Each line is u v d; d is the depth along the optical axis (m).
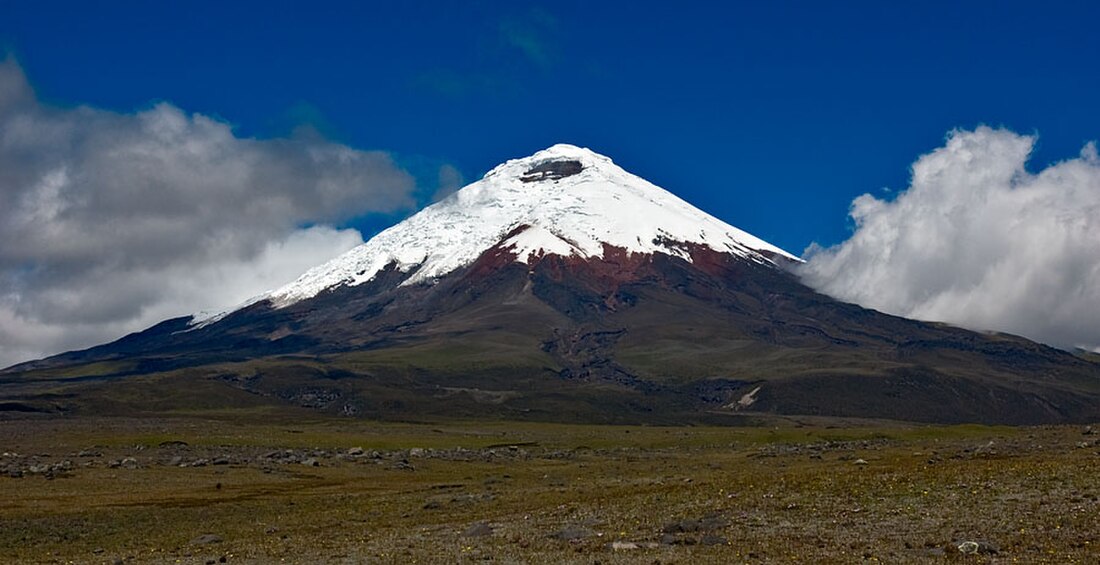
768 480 84.44
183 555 66.06
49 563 65.69
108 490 111.12
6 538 78.50
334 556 60.94
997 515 60.84
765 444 179.38
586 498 85.12
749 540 58.53
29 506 96.44
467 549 60.59
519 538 63.78
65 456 155.25
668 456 155.38
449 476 129.62
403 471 137.50
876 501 67.94
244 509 94.12
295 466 139.88
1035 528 56.81
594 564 53.19
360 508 91.56
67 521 86.81
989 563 49.75
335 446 189.00
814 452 141.50
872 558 52.16
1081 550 51.03
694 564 52.25
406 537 67.69
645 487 91.56
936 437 175.62
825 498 70.69
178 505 97.44
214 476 126.75
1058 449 105.69
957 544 53.91
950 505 64.75
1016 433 154.50
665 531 62.84
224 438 196.00
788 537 58.81
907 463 97.94
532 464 149.12
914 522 60.84
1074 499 63.28
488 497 94.38
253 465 138.75
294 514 89.38
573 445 195.38
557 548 58.97
